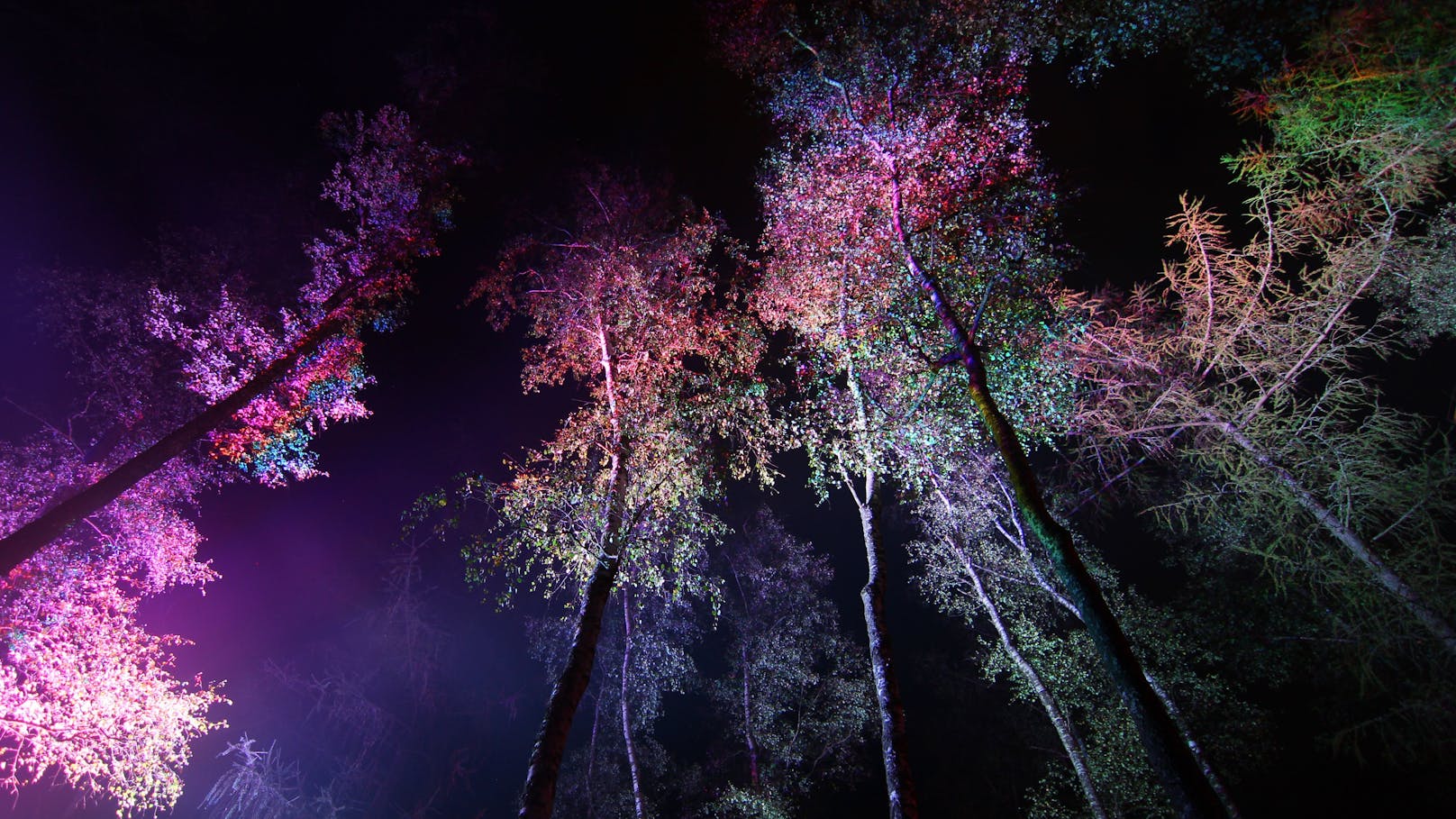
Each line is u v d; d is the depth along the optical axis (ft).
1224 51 34.32
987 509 54.54
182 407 54.60
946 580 58.13
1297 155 37.83
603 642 70.33
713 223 52.75
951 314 31.94
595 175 57.21
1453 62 27.02
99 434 53.52
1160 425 49.08
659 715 70.33
